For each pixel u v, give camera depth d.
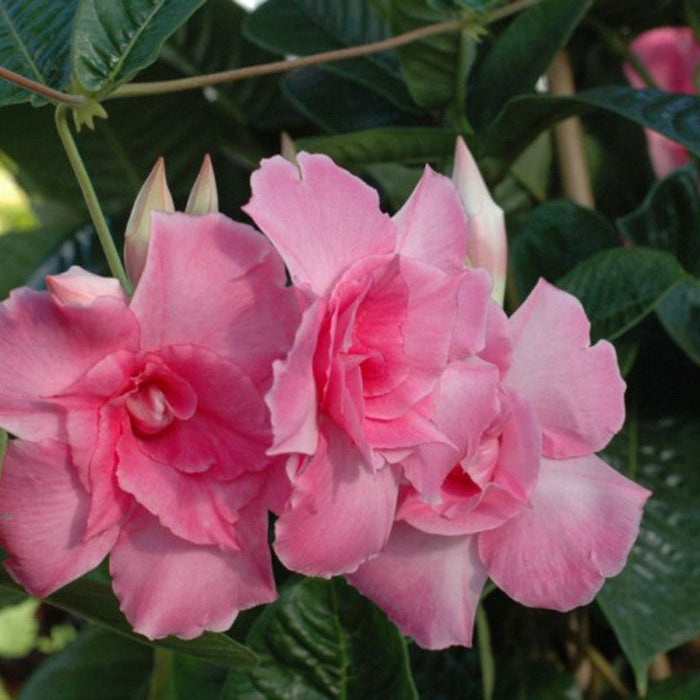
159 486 0.47
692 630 0.59
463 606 0.51
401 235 0.49
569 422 0.50
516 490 0.50
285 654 0.56
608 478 0.50
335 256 0.47
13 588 0.50
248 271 0.46
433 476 0.48
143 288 0.46
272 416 0.44
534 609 0.65
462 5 0.58
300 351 0.45
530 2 0.60
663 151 0.69
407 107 0.66
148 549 0.47
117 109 0.69
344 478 0.47
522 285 0.63
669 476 0.61
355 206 0.48
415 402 0.47
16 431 0.46
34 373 0.46
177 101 0.69
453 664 0.62
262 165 0.47
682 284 0.62
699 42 0.69
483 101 0.65
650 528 0.60
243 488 0.47
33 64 0.54
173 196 0.71
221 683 0.60
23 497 0.46
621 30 0.69
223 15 0.71
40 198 0.72
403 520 0.50
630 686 0.67
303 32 0.69
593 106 0.60
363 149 0.62
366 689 0.56
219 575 0.47
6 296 0.69
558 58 0.69
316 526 0.47
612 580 0.59
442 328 0.47
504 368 0.50
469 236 0.52
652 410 0.63
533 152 0.68
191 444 0.47
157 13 0.53
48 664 0.69
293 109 0.71
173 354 0.46
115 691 0.68
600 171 0.69
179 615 0.47
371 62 0.67
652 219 0.64
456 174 0.53
